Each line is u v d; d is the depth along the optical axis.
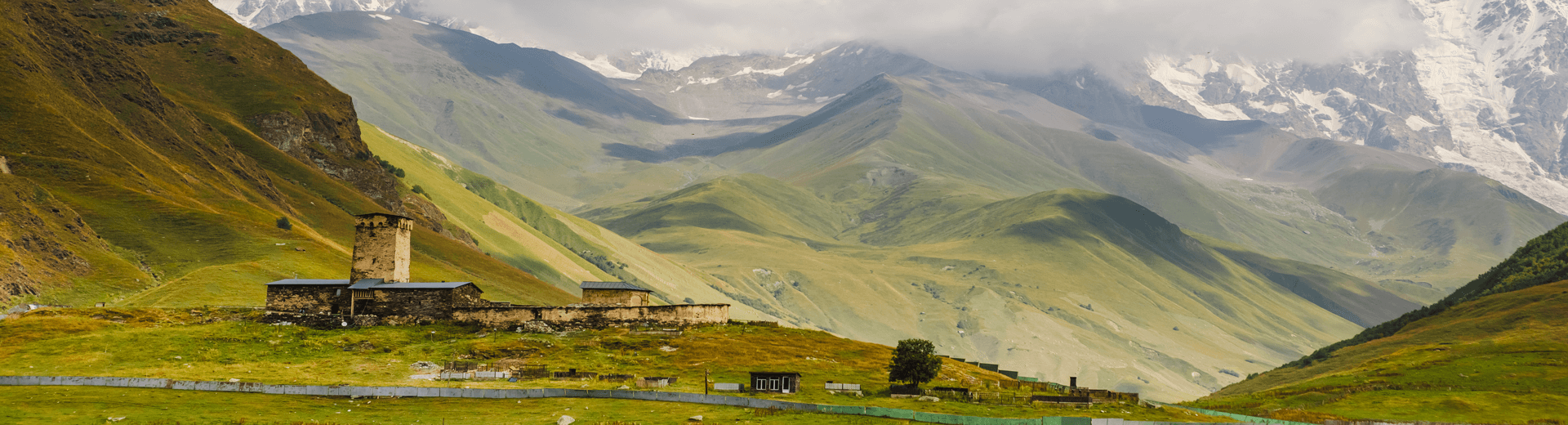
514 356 115.62
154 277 194.88
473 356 114.31
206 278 173.88
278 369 106.69
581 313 128.88
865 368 123.19
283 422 86.06
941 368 131.62
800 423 92.75
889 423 95.19
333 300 127.12
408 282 134.38
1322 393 187.38
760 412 96.44
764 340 131.88
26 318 120.19
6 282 159.75
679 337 128.12
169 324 123.50
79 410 85.62
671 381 107.62
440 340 120.50
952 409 104.38
